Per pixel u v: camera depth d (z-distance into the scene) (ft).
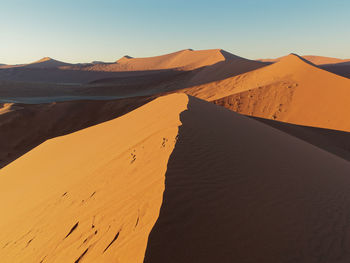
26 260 15.40
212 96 149.69
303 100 97.81
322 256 12.39
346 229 14.99
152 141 24.59
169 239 11.09
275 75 136.67
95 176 22.77
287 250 12.31
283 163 24.07
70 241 14.53
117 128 47.47
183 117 30.19
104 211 15.48
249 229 13.03
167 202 13.28
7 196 33.47
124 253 10.93
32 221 20.74
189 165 17.95
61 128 109.70
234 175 18.20
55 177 30.60
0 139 93.61
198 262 10.43
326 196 19.26
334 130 79.20
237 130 31.91
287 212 15.52
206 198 14.52
